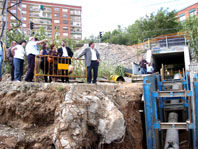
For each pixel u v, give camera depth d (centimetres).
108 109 673
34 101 636
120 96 791
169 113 941
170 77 1698
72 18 7906
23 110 624
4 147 545
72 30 7900
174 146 722
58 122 586
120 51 2711
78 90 680
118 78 1282
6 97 637
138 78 1130
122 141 687
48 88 664
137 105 831
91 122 624
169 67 2308
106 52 2584
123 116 693
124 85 867
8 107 625
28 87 657
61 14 7731
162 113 921
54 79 822
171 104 916
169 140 740
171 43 1955
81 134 587
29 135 587
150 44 2039
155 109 749
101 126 636
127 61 2462
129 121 759
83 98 639
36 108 630
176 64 2323
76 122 590
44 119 630
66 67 826
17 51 768
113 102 728
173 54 1973
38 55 769
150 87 746
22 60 782
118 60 2442
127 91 826
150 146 734
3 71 1099
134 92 848
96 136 641
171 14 3688
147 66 1531
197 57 1947
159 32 3544
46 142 579
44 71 777
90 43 845
